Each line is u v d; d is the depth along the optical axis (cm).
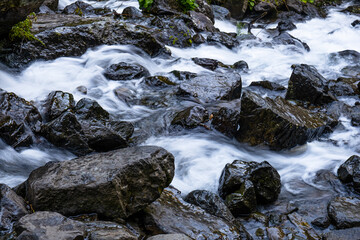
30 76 711
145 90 725
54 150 502
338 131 623
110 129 522
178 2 1083
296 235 394
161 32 945
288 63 957
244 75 865
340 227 404
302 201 462
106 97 685
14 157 476
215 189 473
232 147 569
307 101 705
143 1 1042
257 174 451
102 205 339
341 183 492
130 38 850
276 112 550
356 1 1566
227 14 1288
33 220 303
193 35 996
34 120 516
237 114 587
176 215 383
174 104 673
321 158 553
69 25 796
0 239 301
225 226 381
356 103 716
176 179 491
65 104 555
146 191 359
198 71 832
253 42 1063
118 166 346
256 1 1390
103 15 1002
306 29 1284
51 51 752
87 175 341
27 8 621
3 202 331
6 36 702
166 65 854
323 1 1558
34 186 339
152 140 575
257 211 435
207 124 605
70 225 303
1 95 505
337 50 1100
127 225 354
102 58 799
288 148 570
